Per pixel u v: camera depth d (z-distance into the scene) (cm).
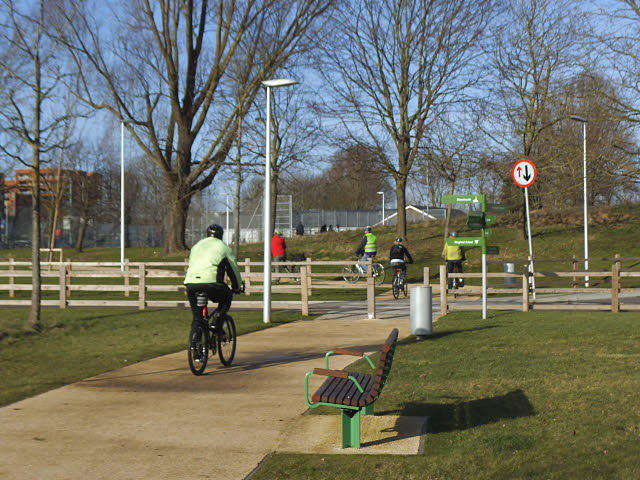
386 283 2581
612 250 2927
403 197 3234
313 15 2842
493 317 1330
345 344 1044
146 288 1648
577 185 2336
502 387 668
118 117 3189
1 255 4509
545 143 2452
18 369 838
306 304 1513
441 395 646
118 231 6644
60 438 523
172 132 3547
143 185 5497
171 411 612
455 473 422
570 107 2189
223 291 831
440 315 1427
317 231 6806
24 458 472
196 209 6475
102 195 5650
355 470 436
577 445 467
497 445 474
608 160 2131
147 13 3145
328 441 509
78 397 676
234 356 945
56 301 1702
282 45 2822
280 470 440
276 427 552
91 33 2855
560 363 789
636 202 3953
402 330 1220
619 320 1216
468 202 1283
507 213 3903
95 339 1120
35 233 1245
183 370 833
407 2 2973
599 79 2061
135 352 976
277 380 764
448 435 513
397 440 506
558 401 600
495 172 3080
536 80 2712
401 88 3105
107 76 2997
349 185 8819
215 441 512
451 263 2017
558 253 2981
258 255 3306
